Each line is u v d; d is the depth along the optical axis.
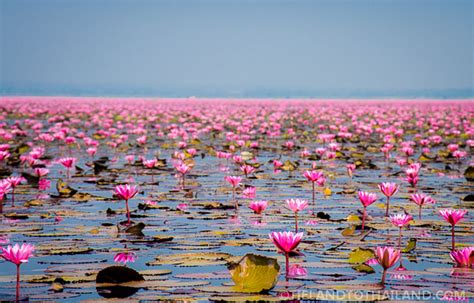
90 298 6.70
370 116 59.03
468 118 53.75
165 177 18.52
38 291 7.00
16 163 21.22
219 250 9.23
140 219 11.82
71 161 17.92
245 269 7.16
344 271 7.98
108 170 19.95
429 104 100.44
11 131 35.25
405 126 45.34
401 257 8.88
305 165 22.19
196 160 24.14
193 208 13.16
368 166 21.38
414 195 12.00
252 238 10.03
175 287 7.14
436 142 31.17
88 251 9.15
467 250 8.21
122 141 28.73
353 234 10.52
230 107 81.19
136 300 6.61
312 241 9.91
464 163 23.11
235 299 6.61
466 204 13.83
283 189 16.11
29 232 10.52
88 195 14.66
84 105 83.75
